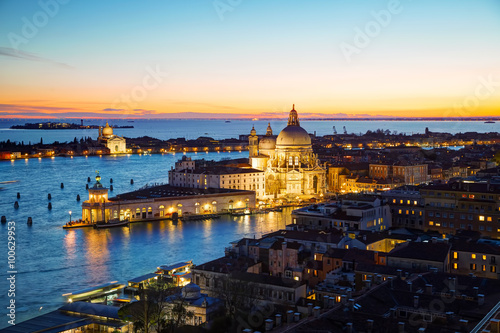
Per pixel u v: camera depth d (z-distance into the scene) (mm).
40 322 178875
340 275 185125
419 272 165500
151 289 178625
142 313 166750
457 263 185000
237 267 198125
